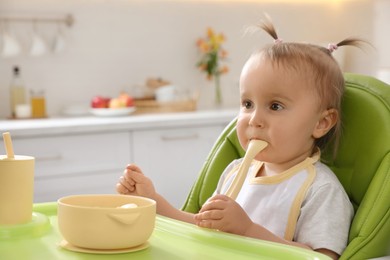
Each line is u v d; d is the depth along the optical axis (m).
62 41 3.30
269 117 1.27
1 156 1.06
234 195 1.17
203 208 1.10
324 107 1.30
